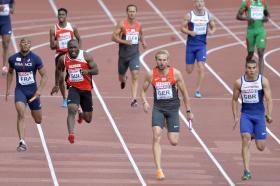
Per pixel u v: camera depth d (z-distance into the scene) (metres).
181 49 62.53
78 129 40.84
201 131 41.03
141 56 59.19
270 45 65.56
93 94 48.00
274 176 34.34
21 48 36.47
